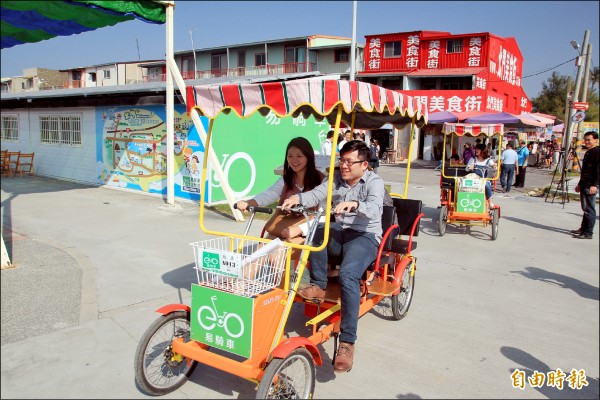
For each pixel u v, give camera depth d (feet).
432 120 67.21
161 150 38.40
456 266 22.36
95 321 14.60
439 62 97.60
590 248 26.86
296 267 12.37
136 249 22.88
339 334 11.86
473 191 28.37
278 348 9.71
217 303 10.25
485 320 16.08
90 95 40.06
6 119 60.03
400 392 11.55
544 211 38.86
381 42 103.86
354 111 17.08
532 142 93.66
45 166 53.21
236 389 11.50
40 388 11.01
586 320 16.33
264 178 38.91
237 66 126.62
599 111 149.69
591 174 28.84
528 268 22.45
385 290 13.79
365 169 13.46
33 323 14.29
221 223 29.12
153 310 15.52
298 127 41.45
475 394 11.60
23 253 21.66
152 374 11.46
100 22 18.21
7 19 14.87
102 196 38.81
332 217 14.51
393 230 14.83
